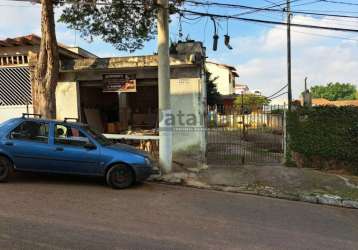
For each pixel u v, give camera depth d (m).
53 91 11.66
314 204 9.73
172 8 11.90
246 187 10.69
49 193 8.40
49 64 11.52
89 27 12.80
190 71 13.37
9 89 14.45
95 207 7.59
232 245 6.02
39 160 9.16
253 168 12.66
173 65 13.16
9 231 5.88
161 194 9.17
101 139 9.83
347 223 8.05
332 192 10.59
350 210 9.38
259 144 16.36
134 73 13.89
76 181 9.77
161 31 11.11
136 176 9.45
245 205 8.87
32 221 6.42
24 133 9.31
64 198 8.07
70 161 9.23
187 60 12.99
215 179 11.29
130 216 7.17
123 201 8.21
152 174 10.64
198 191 9.98
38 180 9.60
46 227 6.18
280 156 14.33
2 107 14.40
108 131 16.33
